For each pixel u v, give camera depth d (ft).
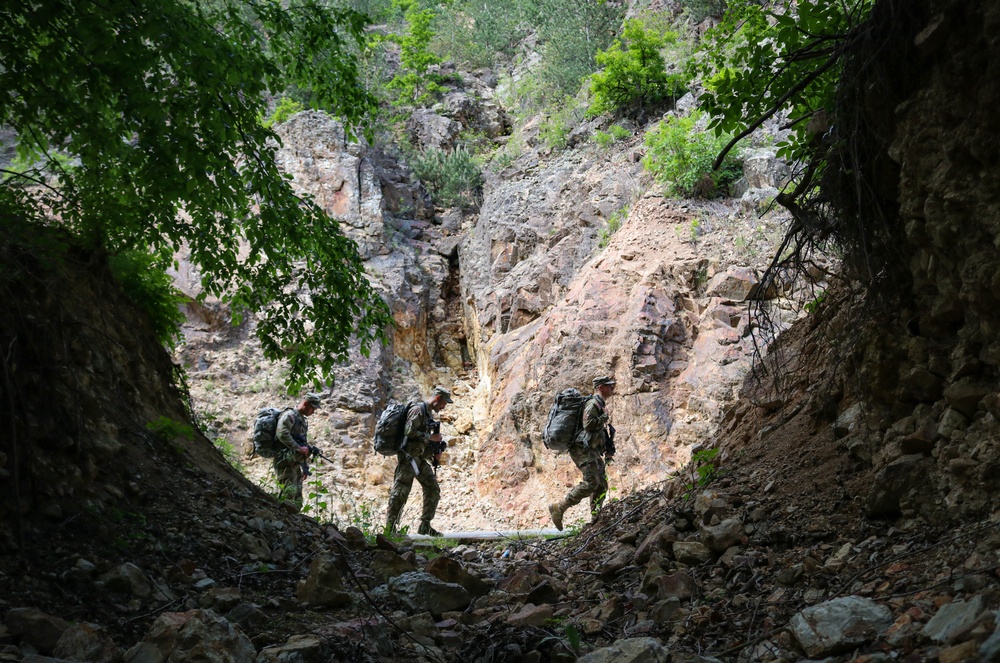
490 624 14.06
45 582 12.25
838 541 12.94
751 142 53.42
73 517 14.05
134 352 21.18
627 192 58.18
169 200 19.39
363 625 13.20
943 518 11.55
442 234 70.08
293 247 24.58
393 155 74.18
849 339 16.56
